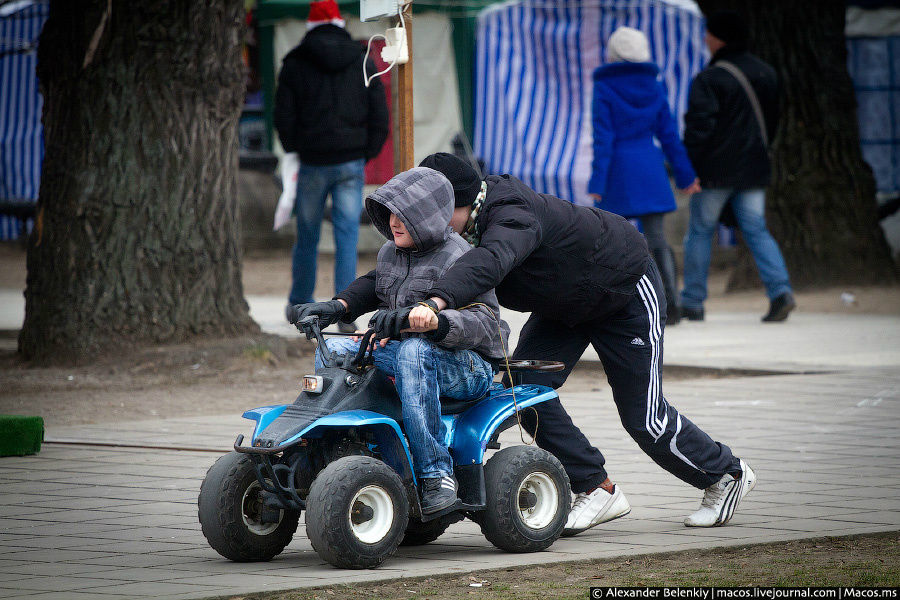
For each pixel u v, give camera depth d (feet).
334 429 63.98
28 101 306.14
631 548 66.18
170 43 138.92
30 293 139.95
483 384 65.10
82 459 93.61
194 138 140.56
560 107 267.80
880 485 81.82
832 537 67.62
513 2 270.67
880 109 280.51
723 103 167.53
